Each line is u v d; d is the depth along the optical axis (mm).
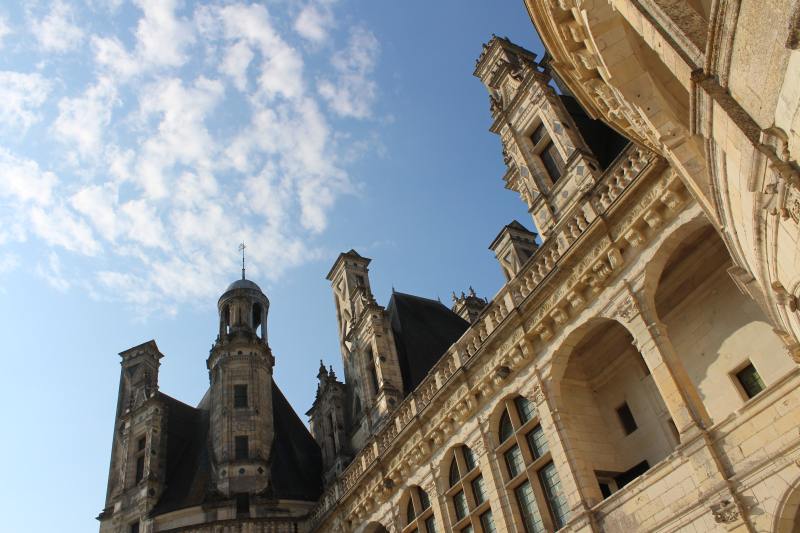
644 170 19188
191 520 37312
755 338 18484
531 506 22266
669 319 20984
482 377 24703
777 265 9203
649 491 17906
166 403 45625
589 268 20719
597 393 23562
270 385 45156
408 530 27625
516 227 34656
